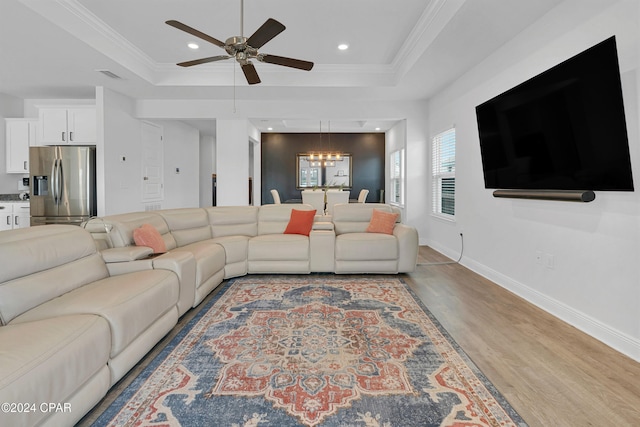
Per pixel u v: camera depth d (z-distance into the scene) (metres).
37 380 1.24
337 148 9.61
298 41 4.06
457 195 4.70
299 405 1.65
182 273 2.65
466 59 3.89
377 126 7.98
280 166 9.65
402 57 4.40
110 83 4.84
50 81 4.75
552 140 2.57
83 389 1.51
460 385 1.82
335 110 5.97
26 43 3.52
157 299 2.20
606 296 2.28
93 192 4.96
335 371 1.96
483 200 3.98
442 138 5.35
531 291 3.09
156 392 1.76
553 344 2.28
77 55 3.84
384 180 9.59
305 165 9.61
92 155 4.95
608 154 2.12
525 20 2.97
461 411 1.60
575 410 1.61
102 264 2.50
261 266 4.10
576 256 2.55
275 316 2.79
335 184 9.60
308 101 5.95
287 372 1.95
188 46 4.23
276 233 4.54
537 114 2.69
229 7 3.29
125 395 1.73
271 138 9.64
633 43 2.06
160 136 6.54
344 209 4.65
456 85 4.68
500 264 3.64
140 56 4.46
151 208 6.25
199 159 8.74
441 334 2.44
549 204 2.84
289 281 3.83
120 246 2.92
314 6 3.26
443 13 3.12
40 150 4.82
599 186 2.20
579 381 1.85
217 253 3.54
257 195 8.78
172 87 5.06
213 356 2.14
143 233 3.04
